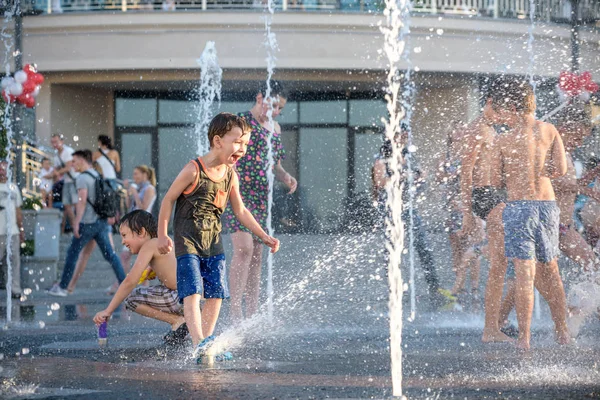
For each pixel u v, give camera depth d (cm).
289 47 2947
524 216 790
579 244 952
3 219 1498
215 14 2934
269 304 1153
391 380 576
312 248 1800
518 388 542
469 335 885
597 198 1027
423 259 1255
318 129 3381
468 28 2855
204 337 716
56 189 2419
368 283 1504
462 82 2902
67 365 670
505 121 824
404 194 1273
